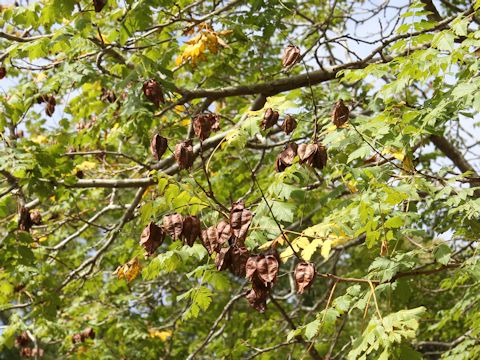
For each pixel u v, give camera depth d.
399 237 4.18
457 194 4.33
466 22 4.28
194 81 8.72
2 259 6.12
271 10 6.59
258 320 11.40
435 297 10.23
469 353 5.47
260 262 3.57
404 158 4.79
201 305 4.48
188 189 4.04
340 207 4.68
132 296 10.03
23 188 6.64
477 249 4.34
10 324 8.34
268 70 7.98
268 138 8.02
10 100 6.96
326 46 8.73
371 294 3.85
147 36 7.05
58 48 6.11
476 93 4.00
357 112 7.45
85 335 9.27
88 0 6.36
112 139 7.81
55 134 8.14
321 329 4.27
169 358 11.38
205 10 7.79
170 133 7.96
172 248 4.65
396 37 5.84
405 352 3.46
